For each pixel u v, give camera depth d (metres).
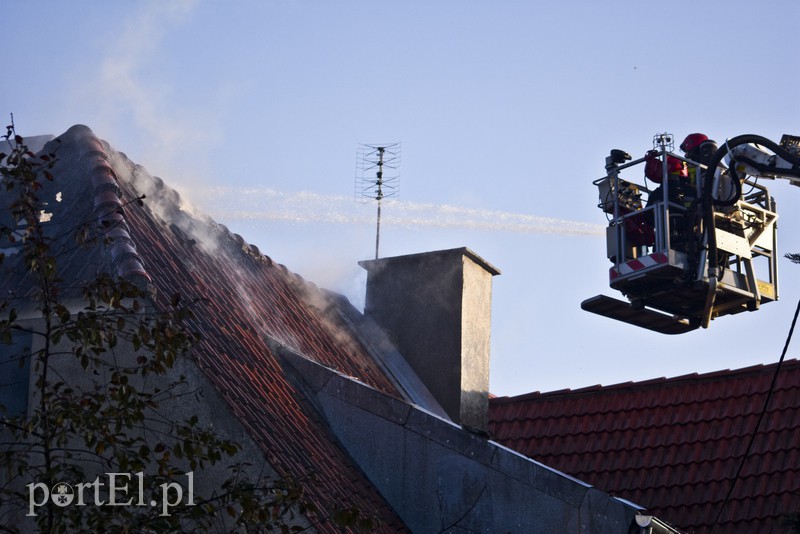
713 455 18.98
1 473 13.23
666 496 18.66
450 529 14.80
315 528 13.11
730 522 17.83
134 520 10.59
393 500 15.23
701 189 18.22
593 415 20.61
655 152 18.30
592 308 18.78
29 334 14.18
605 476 19.38
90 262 14.90
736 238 18.33
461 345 19.67
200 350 14.48
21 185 11.47
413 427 15.40
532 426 20.92
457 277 20.05
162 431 13.34
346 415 15.81
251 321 17.02
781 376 19.80
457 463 15.02
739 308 18.86
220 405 13.51
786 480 18.06
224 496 11.09
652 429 19.89
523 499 14.57
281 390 15.51
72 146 17.28
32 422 10.78
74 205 16.19
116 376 11.09
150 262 15.77
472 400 19.66
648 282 18.41
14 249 15.83
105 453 13.13
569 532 14.22
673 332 19.36
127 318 13.10
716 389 20.08
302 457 14.32
